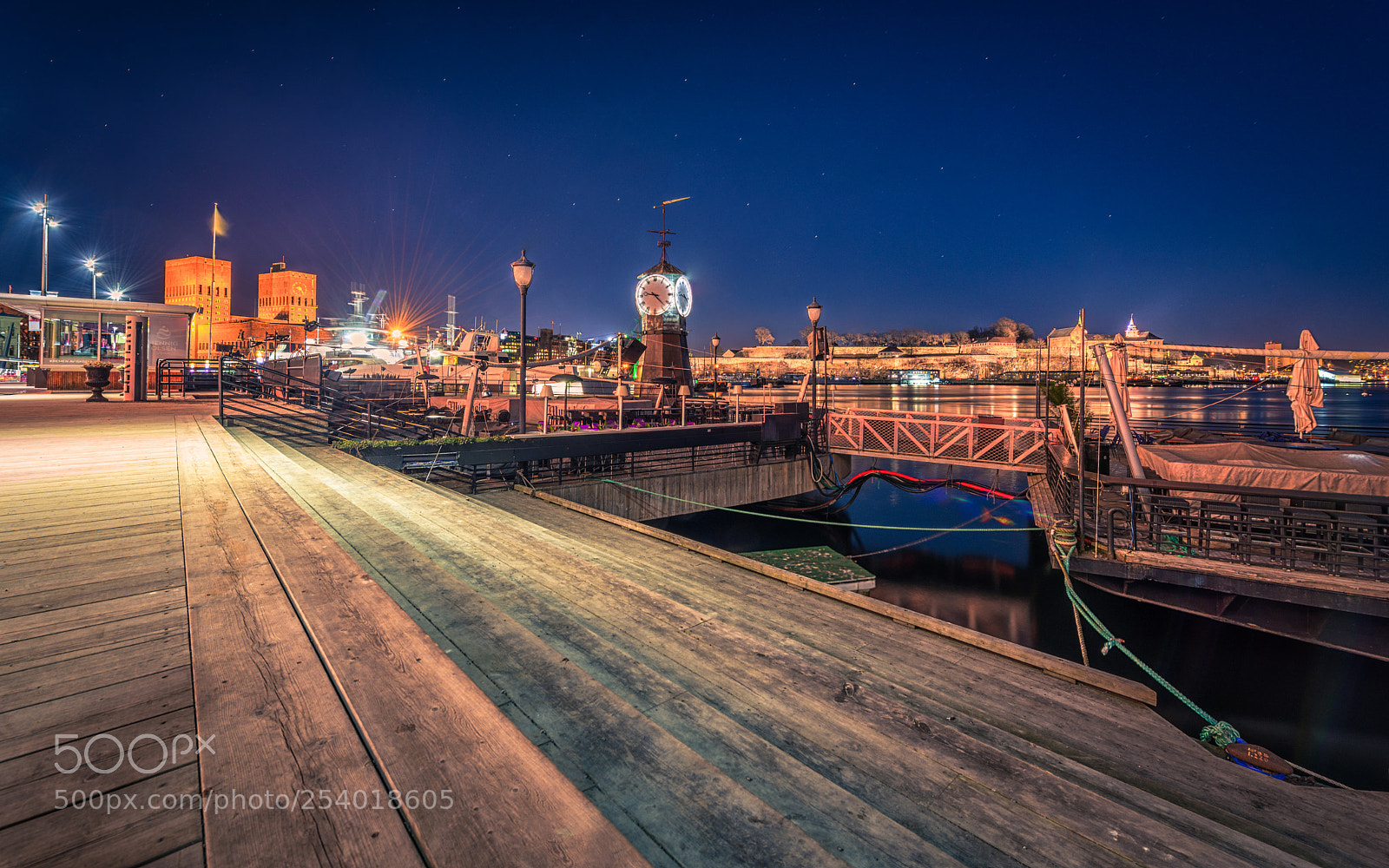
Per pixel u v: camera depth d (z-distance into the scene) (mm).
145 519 4980
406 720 2170
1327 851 2041
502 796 1796
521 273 13078
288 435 11773
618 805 1997
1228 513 7859
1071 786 2312
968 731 2721
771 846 1830
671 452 19594
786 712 2814
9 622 2945
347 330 36188
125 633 2854
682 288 31406
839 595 4375
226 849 1545
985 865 1881
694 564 5113
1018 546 17406
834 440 22281
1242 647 10445
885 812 2133
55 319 26312
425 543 5133
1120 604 12891
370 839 1609
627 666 3137
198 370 24641
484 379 24156
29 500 5633
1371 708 8422
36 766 1849
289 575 3678
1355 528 7242
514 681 2791
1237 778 2463
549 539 5516
